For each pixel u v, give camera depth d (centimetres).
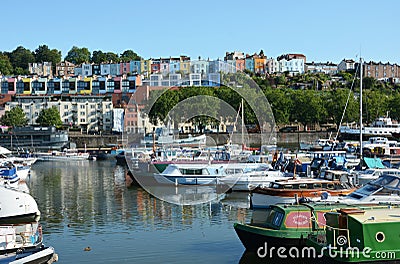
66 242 3391
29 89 17362
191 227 3759
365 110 15012
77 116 16062
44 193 5572
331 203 2986
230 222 3903
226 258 2984
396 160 6769
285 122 15100
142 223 3931
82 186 6116
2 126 13850
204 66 14762
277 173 5341
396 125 10400
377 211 2517
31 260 2459
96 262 2942
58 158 9888
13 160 7912
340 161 5819
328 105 15262
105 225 3884
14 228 2817
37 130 11631
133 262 2931
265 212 4088
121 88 17075
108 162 9469
